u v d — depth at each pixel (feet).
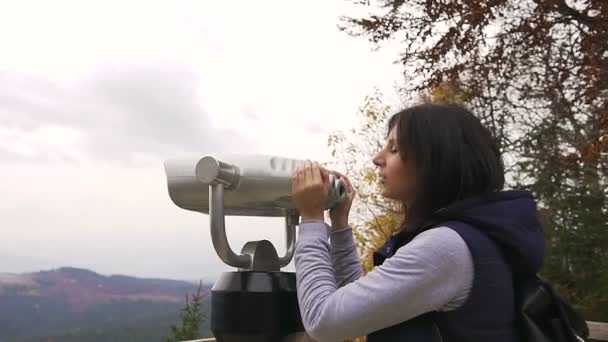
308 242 3.81
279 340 4.04
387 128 4.08
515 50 20.90
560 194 22.09
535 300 3.38
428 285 3.31
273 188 4.06
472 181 3.64
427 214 3.73
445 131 3.68
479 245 3.35
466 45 20.10
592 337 8.49
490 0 18.81
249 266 4.16
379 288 3.38
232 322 3.99
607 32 17.67
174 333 18.11
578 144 20.16
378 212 25.11
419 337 3.40
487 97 22.29
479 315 3.32
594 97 17.48
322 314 3.50
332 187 4.11
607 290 20.48
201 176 3.86
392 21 20.89
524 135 22.22
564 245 21.83
